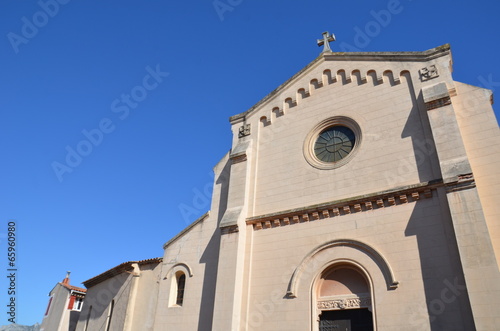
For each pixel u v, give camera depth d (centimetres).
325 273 1634
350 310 1543
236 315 1684
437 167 1555
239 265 1797
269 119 2209
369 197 1631
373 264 1514
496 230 1358
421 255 1434
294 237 1759
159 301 2022
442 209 1460
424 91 1719
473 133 1572
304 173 1912
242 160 2117
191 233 2123
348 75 2039
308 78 2183
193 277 1967
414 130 1697
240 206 1962
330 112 2006
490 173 1466
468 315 1259
